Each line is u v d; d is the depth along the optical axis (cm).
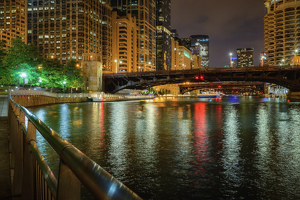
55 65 8044
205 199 702
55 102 6725
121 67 19612
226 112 3906
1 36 16862
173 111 4097
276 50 16438
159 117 3011
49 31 16738
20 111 446
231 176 885
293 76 8044
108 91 11588
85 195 719
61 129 1952
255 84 19388
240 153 1203
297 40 15525
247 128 2053
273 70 7975
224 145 1380
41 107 4919
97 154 1168
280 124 2336
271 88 18200
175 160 1077
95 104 6650
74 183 173
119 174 902
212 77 8656
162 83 10288
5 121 1497
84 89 10638
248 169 960
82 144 1389
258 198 709
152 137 1620
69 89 10319
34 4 17125
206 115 3331
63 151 167
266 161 1065
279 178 864
